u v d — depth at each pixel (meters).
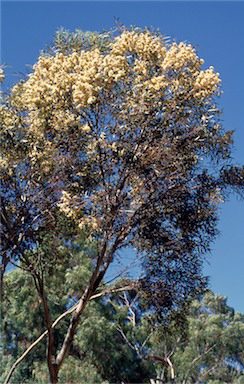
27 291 17.20
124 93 8.76
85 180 9.14
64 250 15.41
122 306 19.20
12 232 8.75
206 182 9.30
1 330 17.55
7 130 8.88
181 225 9.34
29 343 17.47
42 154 8.80
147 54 9.08
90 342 17.53
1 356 17.67
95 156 9.03
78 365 16.98
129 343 18.98
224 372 23.97
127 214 8.74
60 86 8.90
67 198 8.65
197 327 24.34
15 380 17.14
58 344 17.72
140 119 8.63
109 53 9.53
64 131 8.89
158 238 9.05
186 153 8.95
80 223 8.66
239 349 24.28
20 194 8.91
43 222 9.24
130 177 8.76
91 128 8.94
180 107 8.93
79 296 17.23
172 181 9.05
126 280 9.64
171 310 9.47
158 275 9.16
